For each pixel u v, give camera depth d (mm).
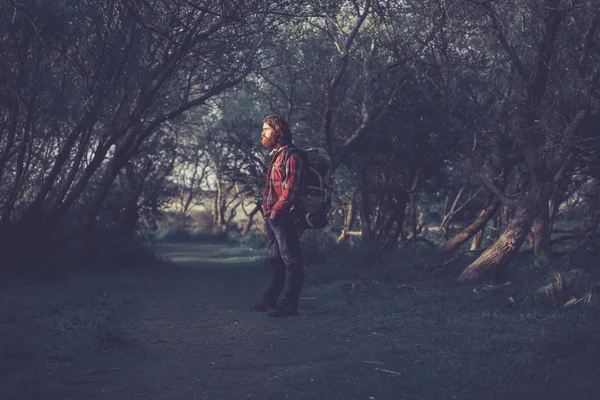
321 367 4133
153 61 9023
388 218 13492
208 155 27359
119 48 8594
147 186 16891
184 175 30094
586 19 8156
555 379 3705
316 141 13273
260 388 3668
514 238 8086
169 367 4125
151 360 4297
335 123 12688
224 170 13906
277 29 10008
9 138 8422
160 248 24359
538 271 8445
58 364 4004
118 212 15305
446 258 10258
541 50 8406
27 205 9445
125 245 13148
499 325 5344
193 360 4340
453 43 9961
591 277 6852
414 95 11500
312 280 8891
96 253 11312
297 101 13242
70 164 10344
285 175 6004
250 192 13891
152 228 17562
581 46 8547
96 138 10242
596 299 6004
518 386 3580
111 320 5512
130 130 10695
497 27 8547
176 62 9148
